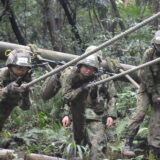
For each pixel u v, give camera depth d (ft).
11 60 20.97
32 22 54.08
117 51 37.14
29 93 21.95
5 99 21.31
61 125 29.58
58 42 47.88
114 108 22.66
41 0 52.03
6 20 48.11
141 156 24.40
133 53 36.73
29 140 26.17
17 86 20.75
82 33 46.93
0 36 51.29
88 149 24.06
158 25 39.04
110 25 46.44
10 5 45.44
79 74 21.74
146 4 47.06
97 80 22.16
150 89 23.82
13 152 21.61
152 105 24.54
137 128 24.54
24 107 22.08
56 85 23.63
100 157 22.59
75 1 48.21
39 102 30.91
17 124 29.35
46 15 50.03
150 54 23.27
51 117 30.60
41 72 34.53
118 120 29.17
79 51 44.98
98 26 48.85
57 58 32.17
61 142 25.85
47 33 54.03
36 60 25.79
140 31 36.70
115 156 24.73
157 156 24.41
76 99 22.15
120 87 35.42
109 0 48.37
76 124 23.11
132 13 42.29
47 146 25.63
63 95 22.03
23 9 52.39
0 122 22.45
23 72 21.18
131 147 24.75
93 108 22.90
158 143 24.20
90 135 22.74
